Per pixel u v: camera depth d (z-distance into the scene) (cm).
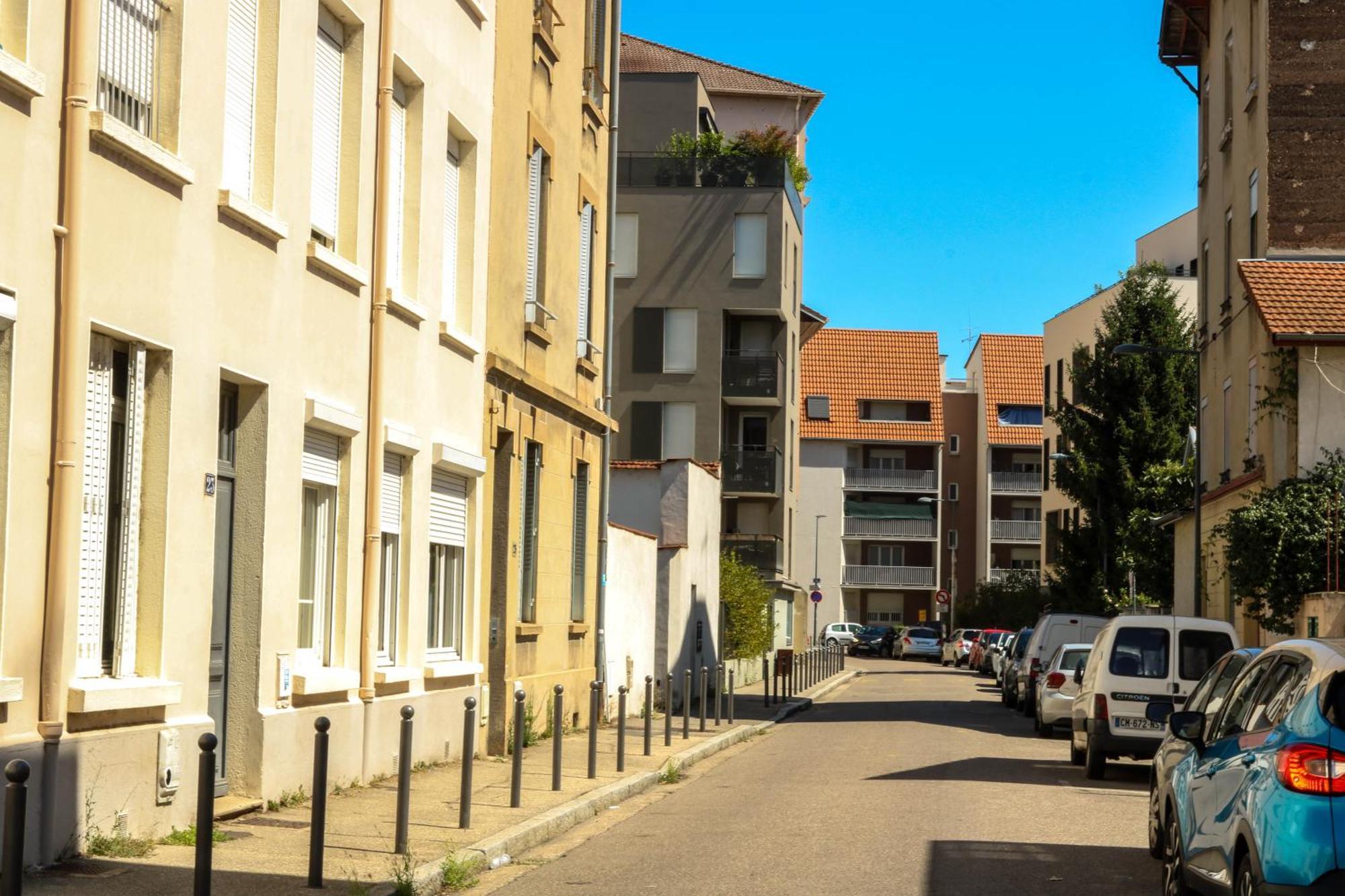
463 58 1722
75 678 951
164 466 1058
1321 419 2684
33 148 890
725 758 2086
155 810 1035
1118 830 1346
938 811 1462
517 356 1962
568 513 2219
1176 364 4816
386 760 1505
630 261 5231
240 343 1180
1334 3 2998
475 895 982
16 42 878
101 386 1005
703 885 1030
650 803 1534
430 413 1639
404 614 1582
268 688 1248
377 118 1476
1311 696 737
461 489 1778
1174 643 1906
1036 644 3259
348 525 1425
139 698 1002
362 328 1447
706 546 3416
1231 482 3108
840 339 9388
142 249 1020
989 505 9300
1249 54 3169
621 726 1708
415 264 1588
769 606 5109
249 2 1234
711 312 5197
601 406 2438
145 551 1055
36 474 900
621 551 2631
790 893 998
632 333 5206
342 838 1109
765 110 6269
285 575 1281
